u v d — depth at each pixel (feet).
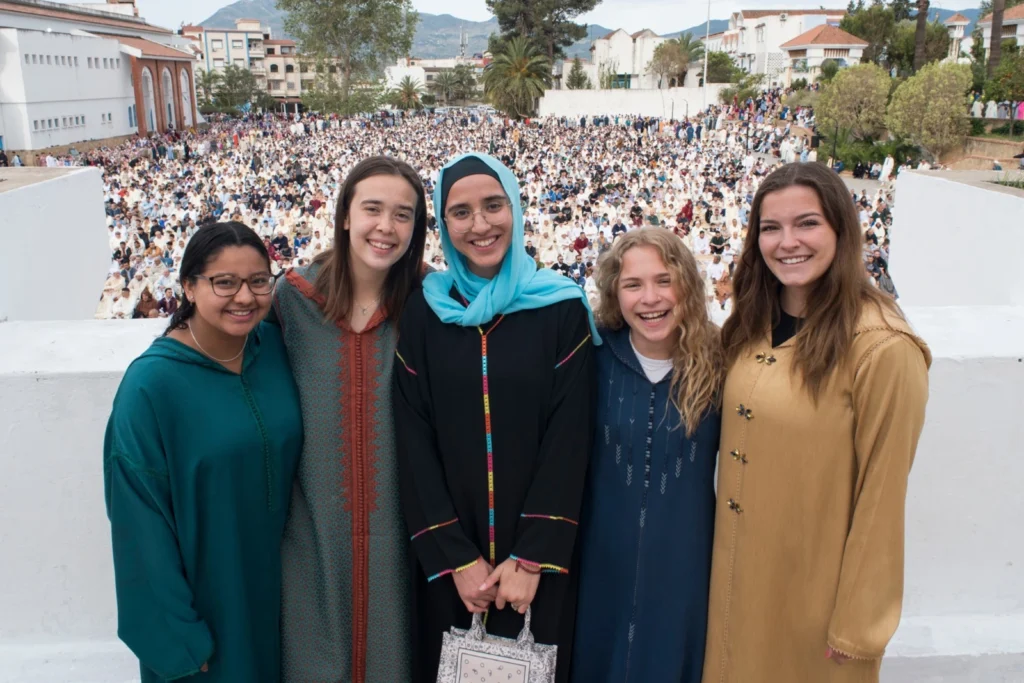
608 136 139.64
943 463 7.73
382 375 6.76
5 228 11.84
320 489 6.75
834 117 92.27
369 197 6.43
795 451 6.01
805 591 6.13
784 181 5.92
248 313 6.18
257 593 6.59
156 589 6.04
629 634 6.70
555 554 6.45
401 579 6.93
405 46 166.30
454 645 6.56
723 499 6.47
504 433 6.57
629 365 6.70
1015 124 76.95
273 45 274.16
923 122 79.36
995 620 7.98
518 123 163.43
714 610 6.59
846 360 5.81
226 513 6.27
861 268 5.92
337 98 168.76
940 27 132.36
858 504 5.84
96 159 108.17
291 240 57.06
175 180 86.84
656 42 206.69
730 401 6.34
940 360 7.49
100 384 7.39
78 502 7.63
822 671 6.18
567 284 6.75
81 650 7.81
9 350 7.68
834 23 200.44
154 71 159.94
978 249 12.46
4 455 7.43
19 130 108.68
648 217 56.08
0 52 106.01
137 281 42.70
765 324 6.35
